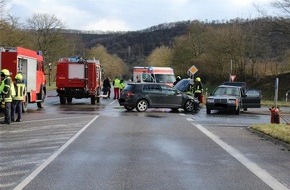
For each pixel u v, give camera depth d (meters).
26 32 63.78
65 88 31.09
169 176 8.29
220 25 81.25
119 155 10.52
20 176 8.21
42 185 7.51
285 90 52.66
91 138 13.49
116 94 40.00
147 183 7.71
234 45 66.56
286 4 52.34
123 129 15.99
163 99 25.16
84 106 29.09
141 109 24.88
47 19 73.06
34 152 10.88
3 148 11.48
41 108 26.69
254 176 8.42
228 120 20.81
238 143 12.95
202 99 32.06
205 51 82.44
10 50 21.67
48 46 73.12
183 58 88.25
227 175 8.47
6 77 17.58
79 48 99.06
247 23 67.56
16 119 19.08
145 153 10.86
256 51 64.44
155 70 37.69
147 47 156.25
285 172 8.85
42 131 15.23
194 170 8.89
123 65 141.75
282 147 12.24
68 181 7.82
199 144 12.58
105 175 8.34
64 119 19.70
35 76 25.17
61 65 31.06
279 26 50.81
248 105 27.95
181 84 31.11
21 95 18.53
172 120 19.94
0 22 47.69
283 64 62.56
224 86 26.45
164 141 13.04
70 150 11.20
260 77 62.09
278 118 18.58
